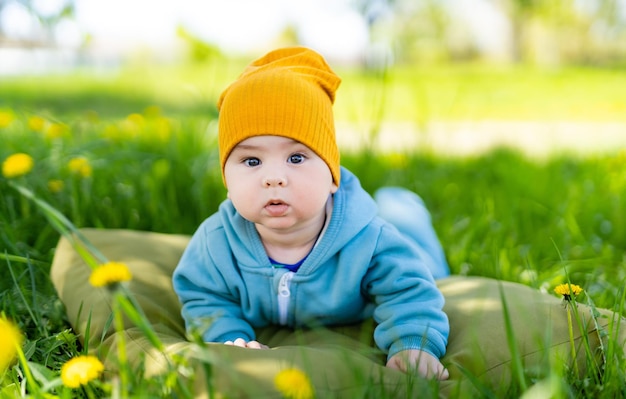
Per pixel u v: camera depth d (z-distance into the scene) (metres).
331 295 1.92
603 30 21.92
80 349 1.96
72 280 2.20
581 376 1.69
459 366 1.54
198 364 1.55
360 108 7.43
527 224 3.24
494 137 6.34
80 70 13.60
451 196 3.83
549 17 21.34
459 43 22.66
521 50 22.38
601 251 2.91
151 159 3.36
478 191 3.79
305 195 1.78
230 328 1.91
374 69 4.23
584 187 3.77
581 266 2.64
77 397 1.58
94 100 8.21
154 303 2.07
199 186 3.16
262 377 1.51
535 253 2.87
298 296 1.93
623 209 3.33
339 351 1.64
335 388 1.50
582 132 6.72
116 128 3.81
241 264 1.94
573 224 3.10
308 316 1.96
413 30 21.94
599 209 3.43
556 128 7.08
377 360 1.82
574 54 21.98
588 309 1.89
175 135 3.71
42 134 3.52
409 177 3.74
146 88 9.97
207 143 3.64
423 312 1.81
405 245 1.94
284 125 1.77
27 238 2.70
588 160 4.53
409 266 1.89
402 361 1.71
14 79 11.67
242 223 1.96
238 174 1.81
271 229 1.89
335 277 1.91
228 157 1.85
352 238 1.89
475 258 2.71
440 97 9.91
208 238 2.00
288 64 2.03
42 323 2.03
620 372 1.57
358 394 1.42
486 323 1.83
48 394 1.49
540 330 1.80
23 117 3.71
